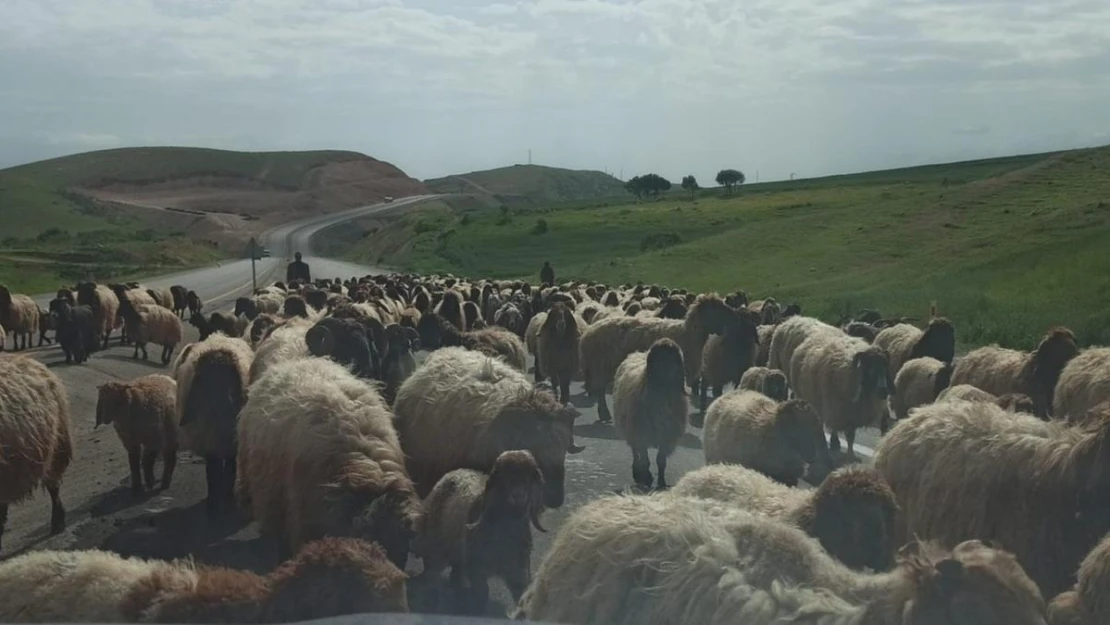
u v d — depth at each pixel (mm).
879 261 58125
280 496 8805
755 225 85375
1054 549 6816
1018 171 88312
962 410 7820
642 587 5246
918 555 4680
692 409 18703
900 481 7906
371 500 7758
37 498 12180
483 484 8164
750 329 17922
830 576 5051
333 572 5555
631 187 174125
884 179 153750
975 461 7332
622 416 12734
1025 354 13281
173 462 12773
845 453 14242
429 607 7656
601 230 103062
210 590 5754
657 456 12516
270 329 16984
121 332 35844
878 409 13938
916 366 15703
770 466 10461
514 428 9344
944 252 54250
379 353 14062
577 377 23141
